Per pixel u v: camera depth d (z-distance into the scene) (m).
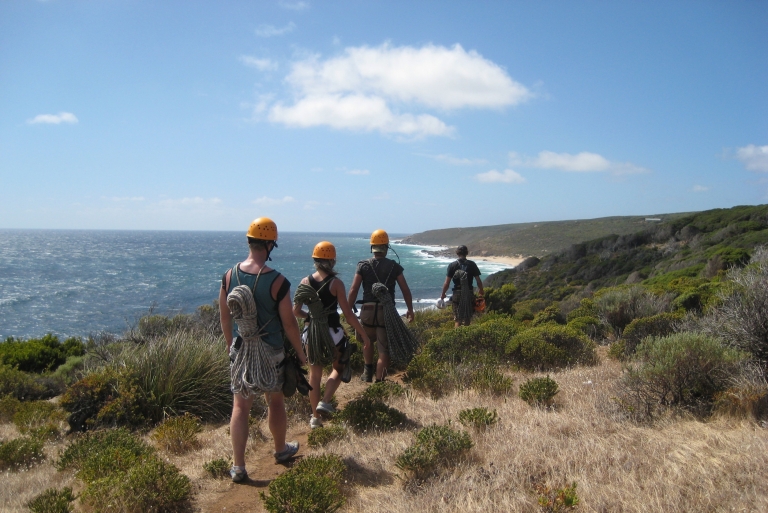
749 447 3.31
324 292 4.93
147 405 6.44
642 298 10.73
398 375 7.50
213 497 3.61
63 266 86.75
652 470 3.16
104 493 3.49
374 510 3.10
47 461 5.40
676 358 4.54
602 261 40.47
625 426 4.14
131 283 60.28
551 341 7.61
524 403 5.23
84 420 6.49
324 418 5.08
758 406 4.07
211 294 49.53
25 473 4.99
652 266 34.72
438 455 3.68
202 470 4.11
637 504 2.73
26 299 45.97
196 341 7.62
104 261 100.31
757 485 2.81
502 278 47.34
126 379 6.58
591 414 4.52
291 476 3.19
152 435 5.58
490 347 7.77
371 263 5.96
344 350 5.07
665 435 3.80
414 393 6.07
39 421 7.12
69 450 4.87
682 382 4.51
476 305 8.97
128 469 3.95
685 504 2.71
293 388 3.75
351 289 5.97
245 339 3.63
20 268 81.31
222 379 6.83
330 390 5.00
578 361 7.24
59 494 3.67
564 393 5.52
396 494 3.33
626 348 7.51
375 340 6.03
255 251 3.75
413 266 91.69
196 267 87.12
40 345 16.62
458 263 8.94
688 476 3.01
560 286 38.97
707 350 4.55
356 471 3.75
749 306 5.46
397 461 3.62
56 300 45.50
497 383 5.79
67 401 6.51
